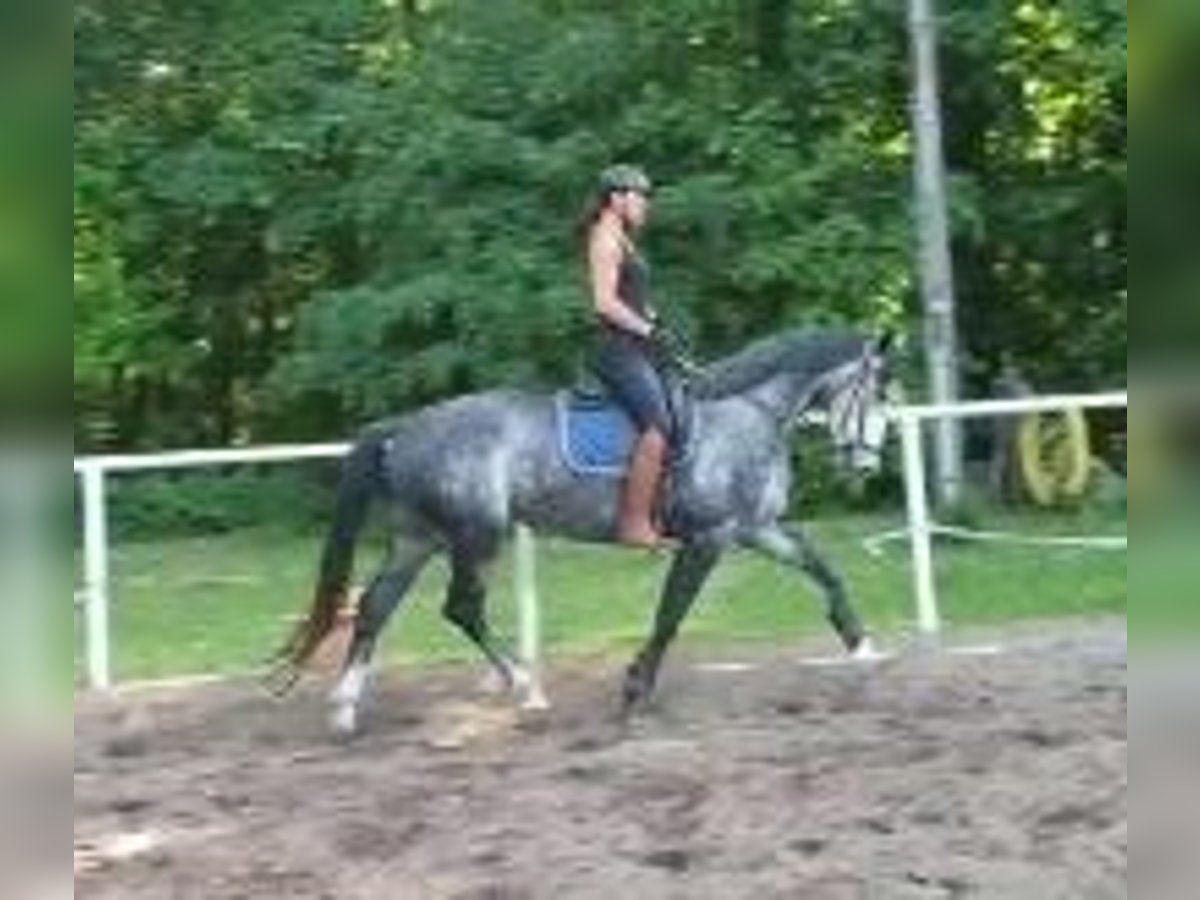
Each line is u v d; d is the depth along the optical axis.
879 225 21.92
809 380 12.30
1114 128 23.25
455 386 21.47
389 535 12.21
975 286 23.81
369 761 11.33
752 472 12.09
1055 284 23.81
